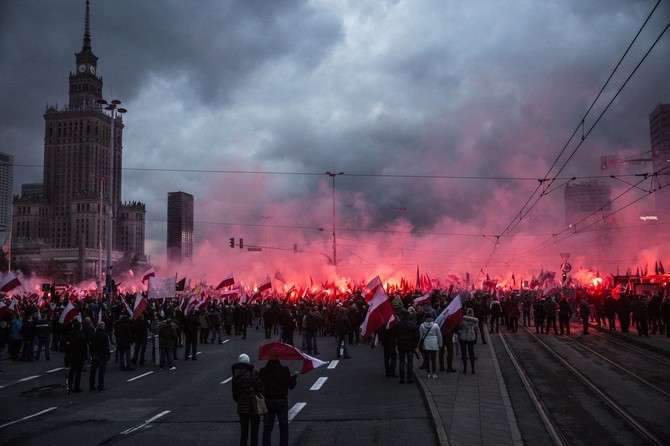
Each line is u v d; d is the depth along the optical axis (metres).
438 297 27.55
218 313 28.83
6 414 13.60
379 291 16.33
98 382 17.31
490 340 26.69
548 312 29.17
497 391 14.29
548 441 10.24
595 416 11.95
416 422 11.77
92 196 198.12
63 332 26.11
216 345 27.83
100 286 54.59
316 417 12.48
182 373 19.70
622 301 27.83
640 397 13.59
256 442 9.62
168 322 21.03
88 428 12.08
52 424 12.51
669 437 10.23
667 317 24.64
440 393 14.05
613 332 27.70
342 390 15.48
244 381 9.41
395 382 16.53
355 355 22.88
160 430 11.80
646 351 21.61
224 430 11.73
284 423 9.62
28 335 23.66
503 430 10.70
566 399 13.63
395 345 17.56
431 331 16.44
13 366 22.11
